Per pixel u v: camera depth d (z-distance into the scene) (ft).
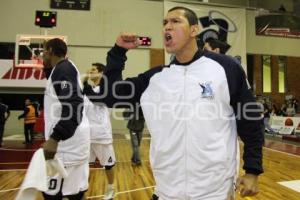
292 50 42.06
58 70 6.11
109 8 36.70
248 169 4.14
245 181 4.12
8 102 33.96
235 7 39.24
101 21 36.50
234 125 4.51
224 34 38.70
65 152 6.51
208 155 4.14
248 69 40.70
